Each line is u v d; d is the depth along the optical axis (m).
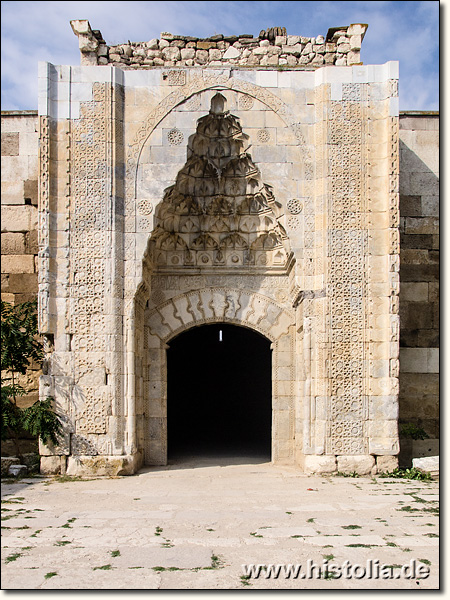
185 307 12.19
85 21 11.48
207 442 16.44
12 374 12.21
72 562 5.74
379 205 11.01
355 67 11.11
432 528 6.88
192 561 5.74
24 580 5.23
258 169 11.20
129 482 9.96
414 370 12.70
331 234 10.91
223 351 19.11
